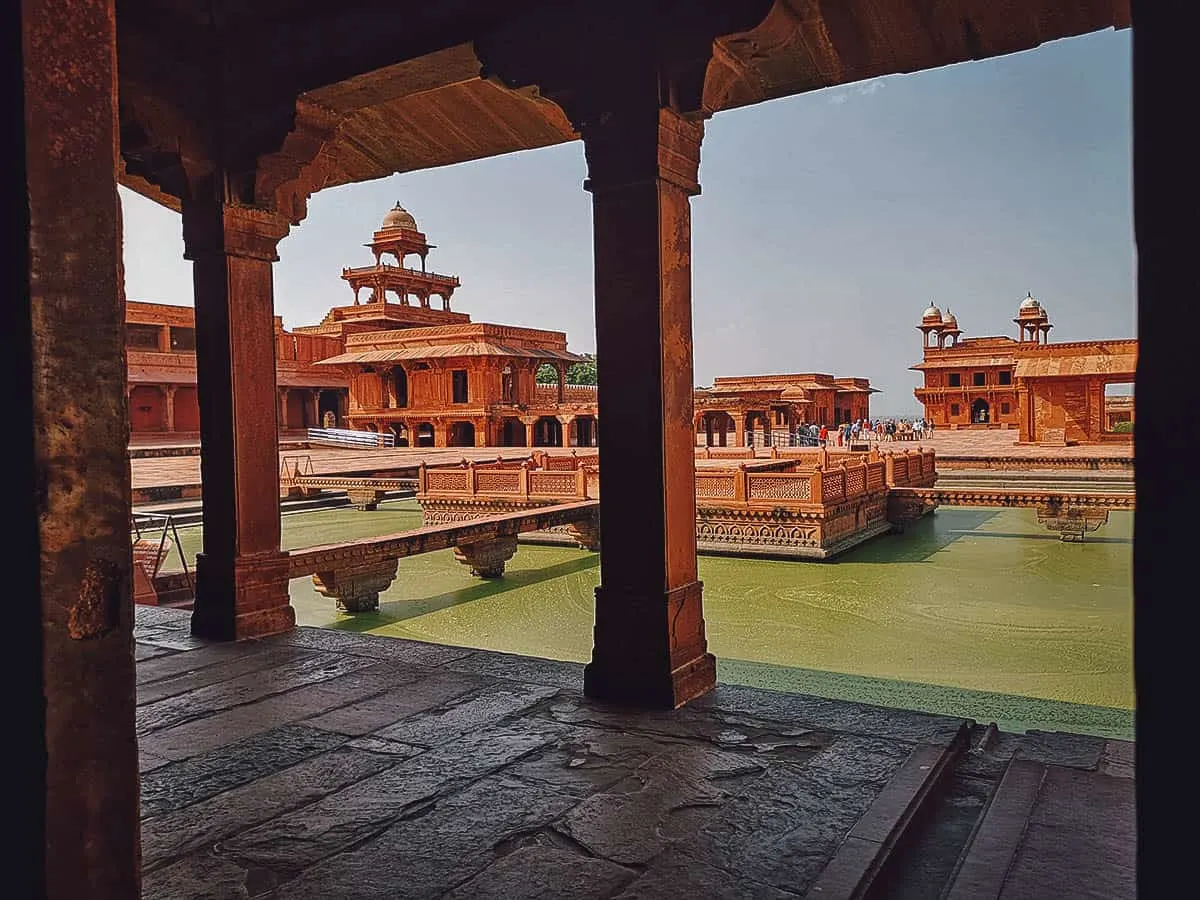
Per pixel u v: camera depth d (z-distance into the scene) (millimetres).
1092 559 12375
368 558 9648
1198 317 807
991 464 22578
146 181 4891
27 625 1105
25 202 1083
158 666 3928
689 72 3295
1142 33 840
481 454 29797
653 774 2637
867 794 2471
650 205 3307
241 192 4422
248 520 4500
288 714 3254
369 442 35812
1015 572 11570
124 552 1203
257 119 4254
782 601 10180
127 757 1207
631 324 3359
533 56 3475
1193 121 808
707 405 35500
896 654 7637
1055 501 14258
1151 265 835
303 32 4062
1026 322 49938
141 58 4000
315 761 2785
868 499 14719
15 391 1100
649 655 3316
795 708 3254
